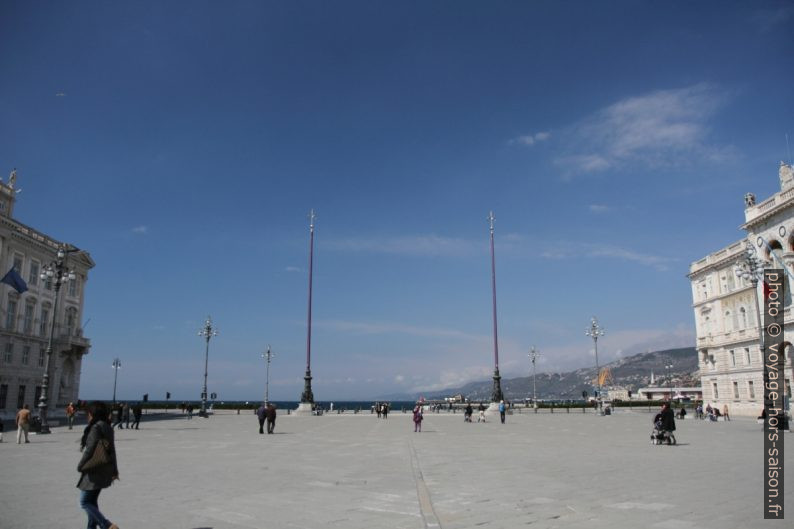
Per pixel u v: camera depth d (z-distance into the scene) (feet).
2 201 197.98
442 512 37.78
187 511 38.65
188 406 221.66
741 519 35.86
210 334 247.50
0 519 36.17
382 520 35.81
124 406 146.20
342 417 223.92
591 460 69.92
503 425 162.81
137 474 57.52
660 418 95.66
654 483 50.65
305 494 45.39
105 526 29.32
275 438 110.63
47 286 223.30
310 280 244.83
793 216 185.68
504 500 42.19
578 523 34.68
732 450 83.25
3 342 196.03
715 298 246.47
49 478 54.90
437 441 102.27
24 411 99.30
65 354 234.17
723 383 239.91
